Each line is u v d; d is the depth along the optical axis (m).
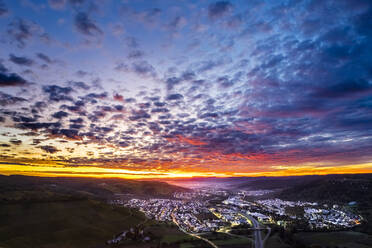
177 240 179.50
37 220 178.62
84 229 180.25
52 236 158.75
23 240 144.88
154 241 176.75
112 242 168.75
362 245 160.38
